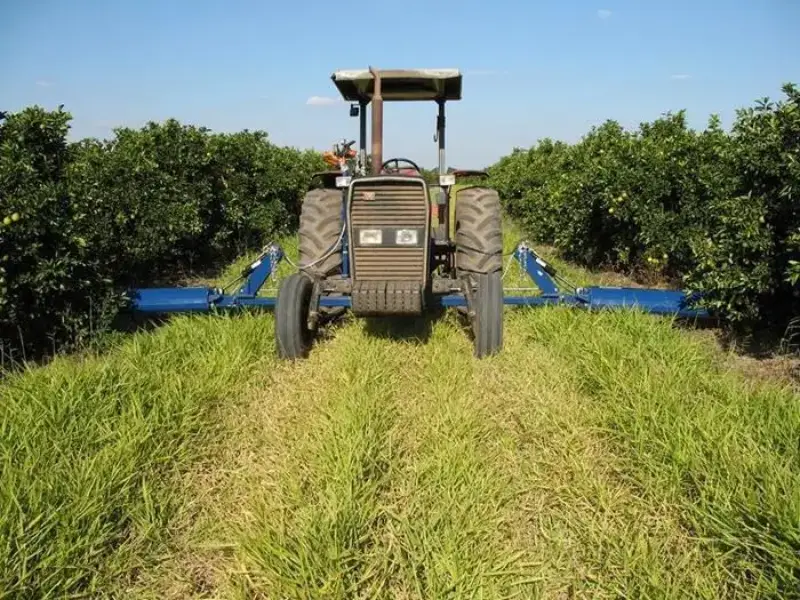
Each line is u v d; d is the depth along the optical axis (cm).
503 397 444
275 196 1281
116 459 338
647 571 269
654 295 589
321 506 312
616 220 854
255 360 506
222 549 297
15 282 497
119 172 820
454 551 281
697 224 729
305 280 530
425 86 591
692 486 323
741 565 270
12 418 370
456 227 608
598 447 375
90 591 268
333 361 501
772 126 504
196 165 958
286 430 396
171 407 400
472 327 550
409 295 483
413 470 347
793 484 299
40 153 550
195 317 573
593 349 486
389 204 500
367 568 279
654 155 780
